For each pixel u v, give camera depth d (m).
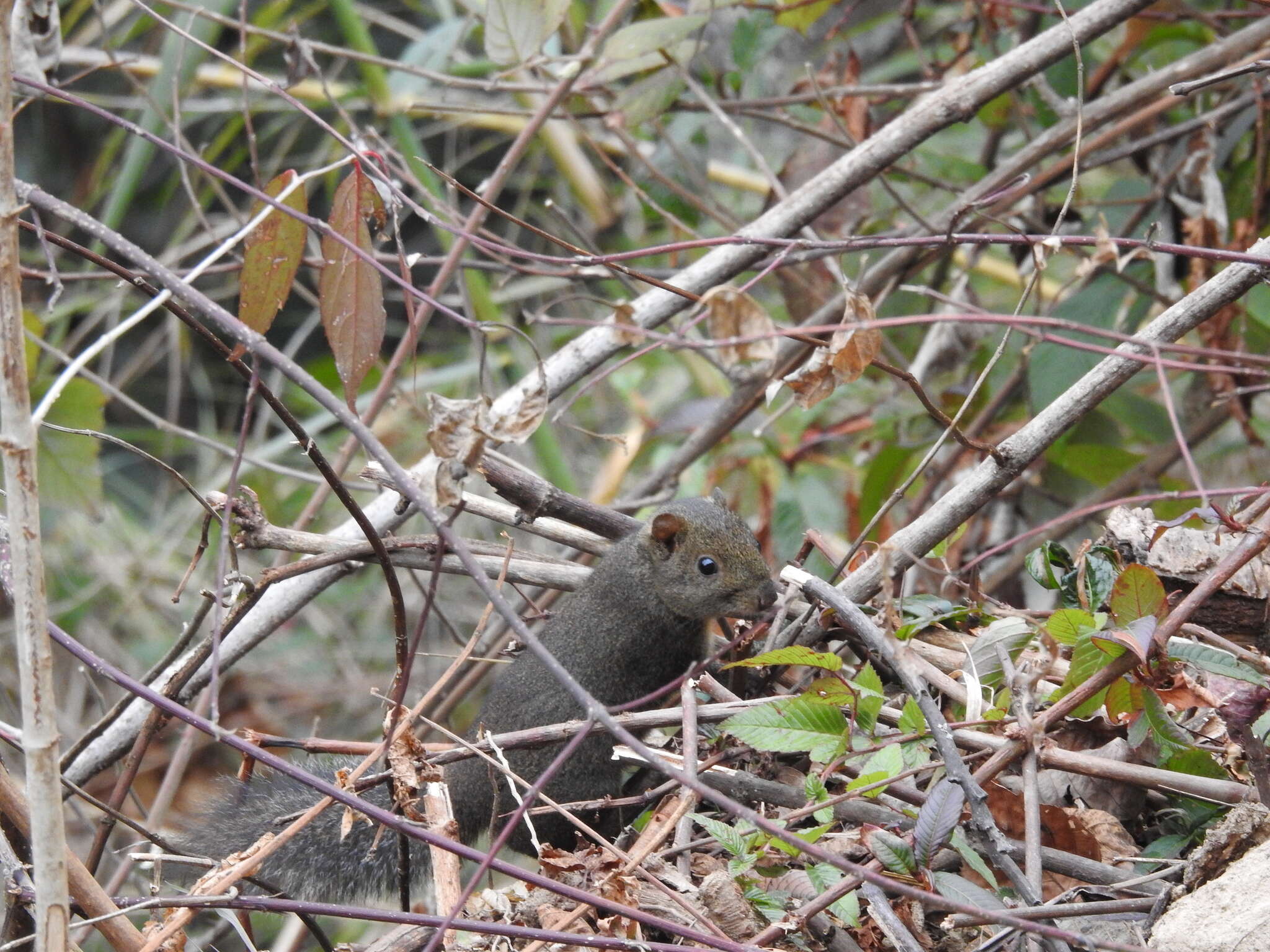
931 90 11.60
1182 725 7.18
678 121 13.73
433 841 5.59
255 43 14.66
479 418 5.79
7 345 5.07
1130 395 11.35
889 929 5.69
